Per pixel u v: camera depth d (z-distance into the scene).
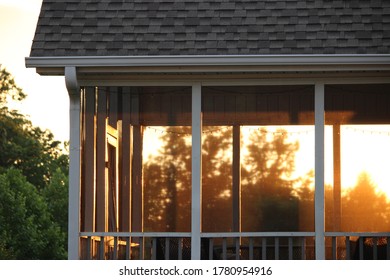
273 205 17.22
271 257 17.11
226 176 17.31
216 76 15.93
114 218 17.42
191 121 16.61
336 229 16.69
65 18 16.23
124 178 17.27
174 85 16.03
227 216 17.23
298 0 16.44
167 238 16.28
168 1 16.53
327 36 15.74
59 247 63.22
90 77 15.99
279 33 15.83
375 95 16.47
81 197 16.12
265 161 17.27
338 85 16.16
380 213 16.72
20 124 72.88
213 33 15.88
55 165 75.06
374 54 15.30
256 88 16.38
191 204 16.02
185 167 17.16
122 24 16.12
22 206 60.56
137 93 16.89
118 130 17.14
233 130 17.23
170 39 15.83
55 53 15.62
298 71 15.51
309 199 17.12
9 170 62.66
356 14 16.09
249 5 16.38
